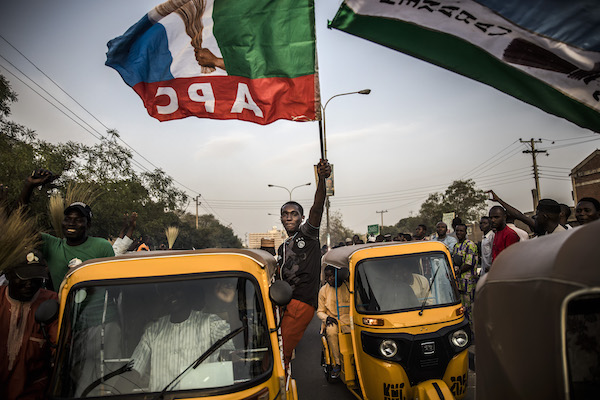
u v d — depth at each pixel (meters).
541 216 5.50
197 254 3.32
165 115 5.06
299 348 9.23
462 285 8.04
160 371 2.96
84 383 2.88
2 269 3.37
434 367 4.73
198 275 3.17
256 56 4.88
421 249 5.51
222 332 3.08
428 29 3.53
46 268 3.64
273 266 4.19
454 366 4.79
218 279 3.19
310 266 4.59
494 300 2.17
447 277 5.31
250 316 3.13
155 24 4.86
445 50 3.56
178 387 2.89
